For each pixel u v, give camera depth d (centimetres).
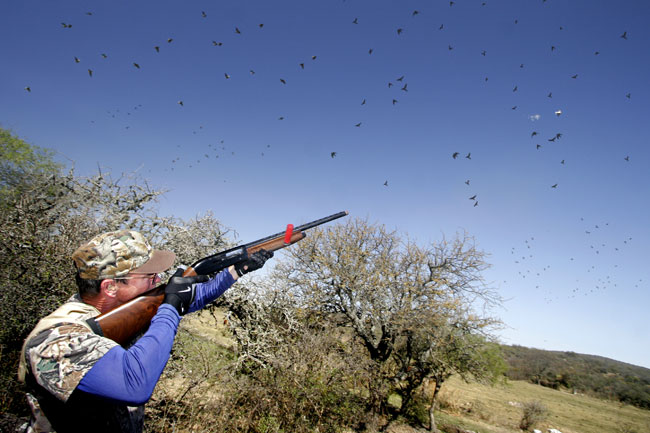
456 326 1413
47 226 519
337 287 1373
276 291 980
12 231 481
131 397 103
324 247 1463
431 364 1483
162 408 552
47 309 481
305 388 693
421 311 1340
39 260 486
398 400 1922
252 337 845
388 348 1391
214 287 175
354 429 827
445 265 1455
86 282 126
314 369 761
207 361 599
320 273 1426
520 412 2456
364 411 888
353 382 858
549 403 3253
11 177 996
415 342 1438
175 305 130
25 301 470
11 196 538
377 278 1395
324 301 1349
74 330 109
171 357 607
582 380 5044
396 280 1438
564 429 2270
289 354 772
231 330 841
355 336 1343
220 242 798
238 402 630
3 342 454
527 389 4147
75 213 574
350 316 1352
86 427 107
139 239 141
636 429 2611
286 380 696
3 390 432
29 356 105
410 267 1479
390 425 1338
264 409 639
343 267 1398
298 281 1368
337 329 1288
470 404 2420
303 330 870
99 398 103
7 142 1044
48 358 103
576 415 2847
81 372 101
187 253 726
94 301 129
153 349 111
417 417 1631
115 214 612
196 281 143
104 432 111
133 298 133
